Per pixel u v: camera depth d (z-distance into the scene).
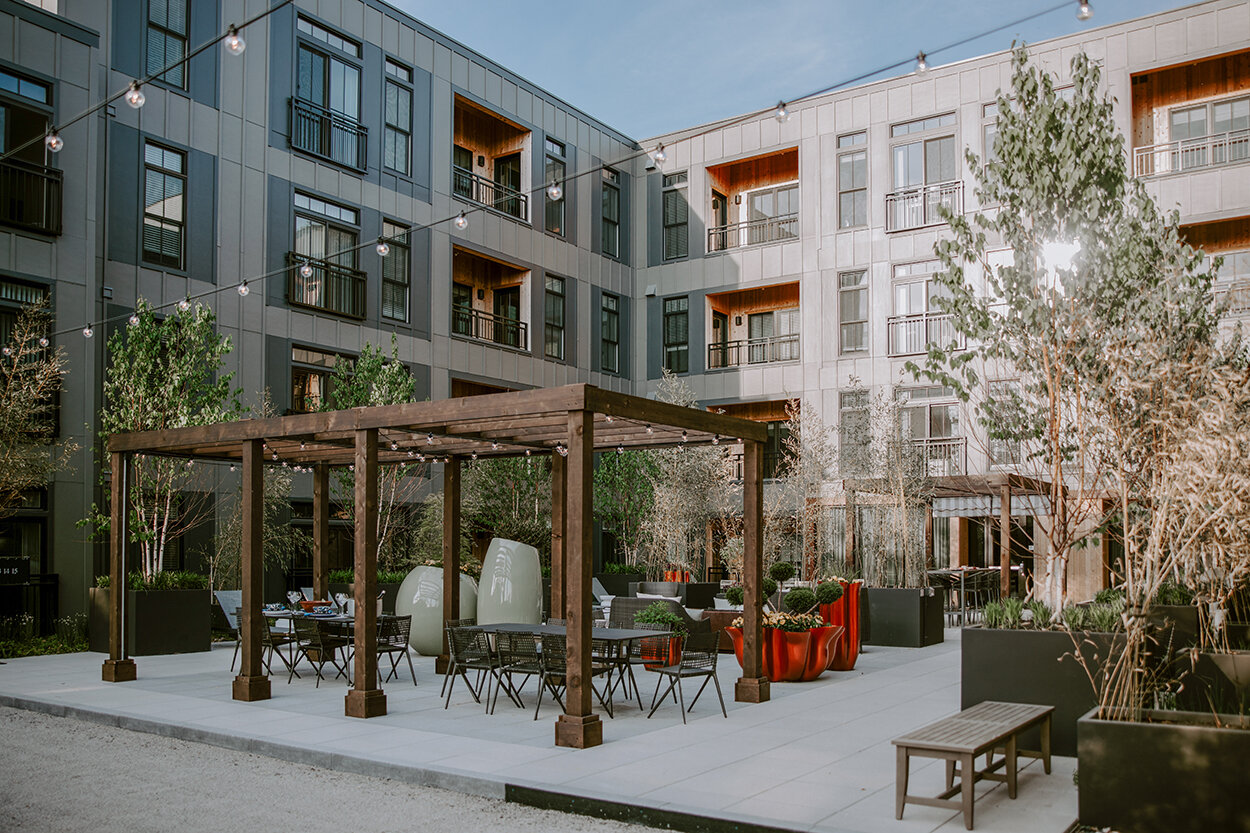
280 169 20.25
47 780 7.02
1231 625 10.01
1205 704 7.25
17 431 14.02
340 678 11.88
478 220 24.84
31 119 15.79
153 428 15.41
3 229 15.29
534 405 8.31
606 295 29.06
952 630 17.98
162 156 18.19
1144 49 22.25
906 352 24.64
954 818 5.68
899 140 25.34
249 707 9.70
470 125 26.80
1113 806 5.30
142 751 8.06
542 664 9.16
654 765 7.05
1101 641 7.13
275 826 5.82
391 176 22.80
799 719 9.04
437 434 10.46
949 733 5.89
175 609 14.62
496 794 6.54
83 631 15.55
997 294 8.57
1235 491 5.39
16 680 11.69
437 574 14.10
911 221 25.03
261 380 19.55
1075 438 8.59
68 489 15.81
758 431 10.42
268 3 20.25
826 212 26.36
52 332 15.75
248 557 10.40
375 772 7.18
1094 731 5.38
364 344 21.61
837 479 21.97
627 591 22.95
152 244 17.89
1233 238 21.81
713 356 28.88
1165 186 21.91
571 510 7.99
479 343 24.66
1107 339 7.93
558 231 27.52
